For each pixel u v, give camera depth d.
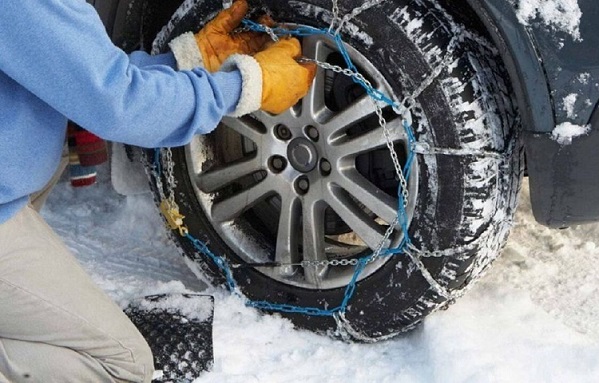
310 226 2.30
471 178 2.02
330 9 2.06
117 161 2.67
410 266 2.17
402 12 1.98
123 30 2.50
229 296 2.54
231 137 2.49
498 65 2.05
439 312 2.38
